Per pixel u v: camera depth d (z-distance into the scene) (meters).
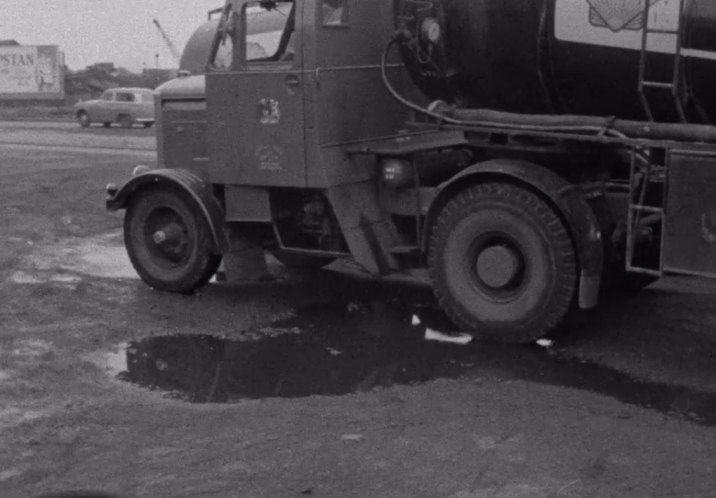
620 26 6.86
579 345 7.41
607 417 5.75
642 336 7.61
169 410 5.99
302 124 8.14
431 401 6.05
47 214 14.03
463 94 7.89
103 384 6.57
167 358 7.22
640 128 6.83
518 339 7.36
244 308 8.74
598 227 7.11
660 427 5.61
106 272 10.25
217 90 8.59
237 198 8.77
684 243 6.56
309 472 4.93
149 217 9.26
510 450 5.20
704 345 7.36
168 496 4.68
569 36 7.07
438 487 4.73
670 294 8.94
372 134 8.45
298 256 10.12
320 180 8.13
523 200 7.16
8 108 53.53
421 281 9.88
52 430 5.60
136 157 23.06
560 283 7.10
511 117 7.42
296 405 6.04
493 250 7.34
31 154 24.09
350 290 9.49
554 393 6.21
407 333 7.90
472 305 7.52
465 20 7.48
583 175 7.68
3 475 4.97
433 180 8.30
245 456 5.16
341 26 8.12
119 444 5.38
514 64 7.37
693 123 6.84
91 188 16.81
